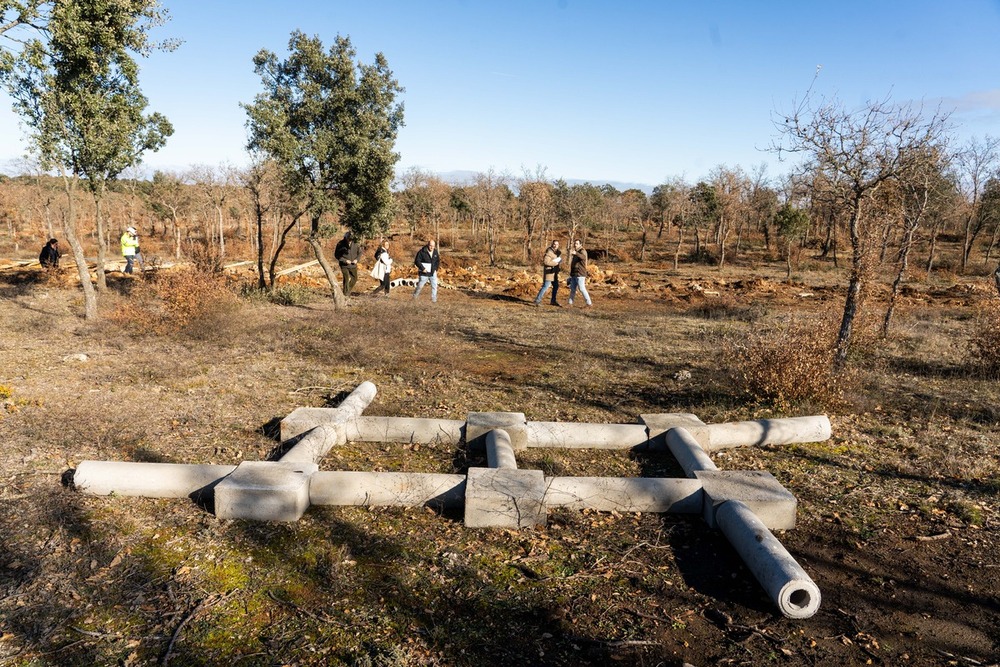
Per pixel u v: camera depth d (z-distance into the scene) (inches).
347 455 207.8
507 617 125.1
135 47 407.8
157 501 169.3
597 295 714.8
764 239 1537.9
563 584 136.8
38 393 259.8
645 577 140.5
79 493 170.1
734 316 562.3
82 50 371.9
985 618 128.3
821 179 315.0
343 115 470.0
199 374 301.6
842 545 156.3
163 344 370.9
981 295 722.8
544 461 207.3
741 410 259.1
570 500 169.6
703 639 120.6
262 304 533.0
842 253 1302.9
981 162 984.9
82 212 1246.9
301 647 114.6
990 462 206.5
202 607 125.5
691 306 633.6
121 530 153.6
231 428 227.3
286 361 335.0
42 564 137.7
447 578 137.8
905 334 436.5
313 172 490.9
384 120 485.7
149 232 1446.9
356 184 488.7
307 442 193.2
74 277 671.8
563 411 260.4
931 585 139.7
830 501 179.3
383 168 484.4
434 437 220.4
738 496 162.7
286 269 898.1
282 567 140.2
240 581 134.7
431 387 293.7
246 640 116.6
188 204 1147.9
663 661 114.1
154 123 460.4
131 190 1226.6
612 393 289.0
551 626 123.1
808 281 894.4
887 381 311.0
